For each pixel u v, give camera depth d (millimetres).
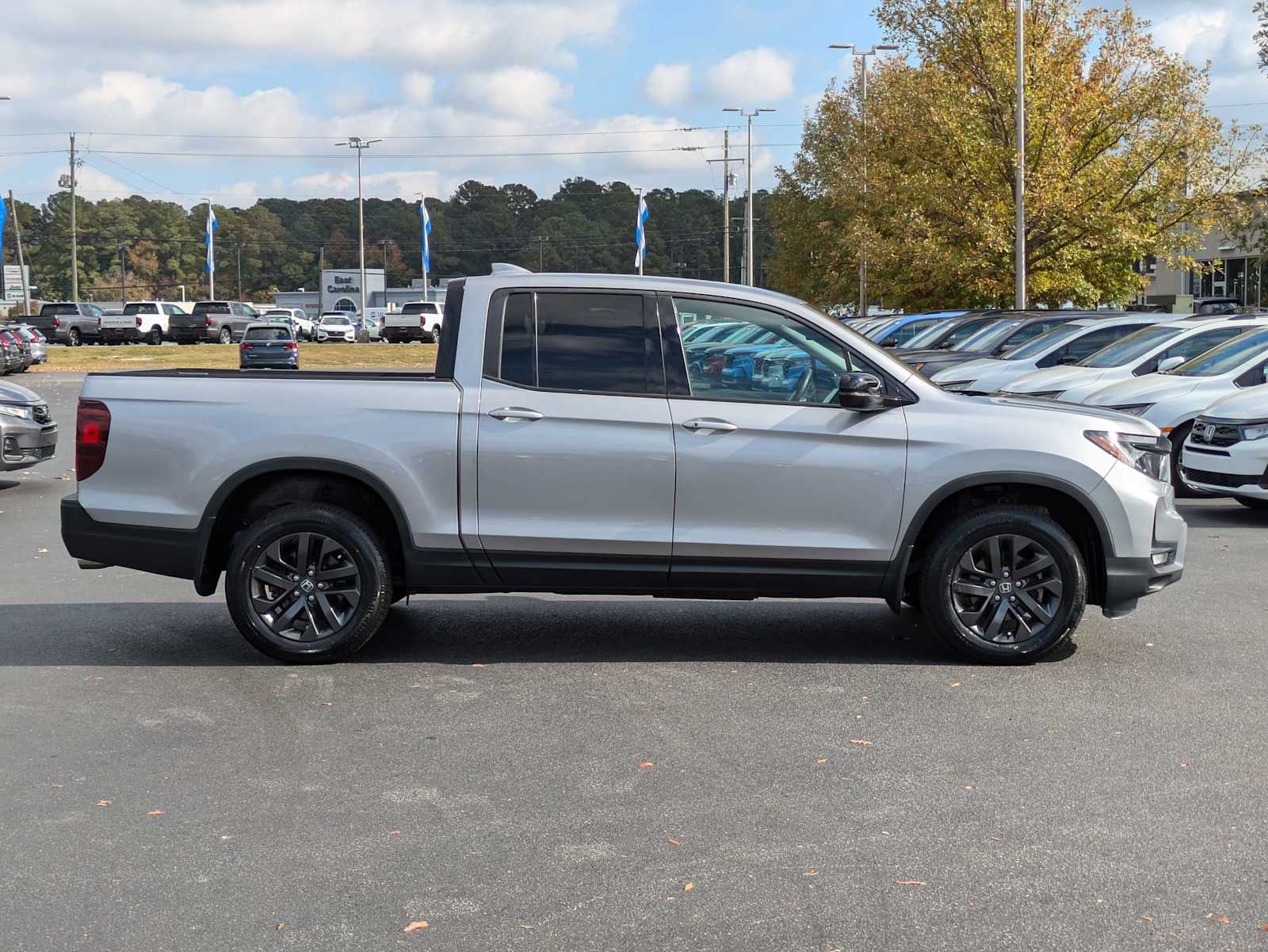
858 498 6652
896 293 38219
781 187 52438
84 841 4430
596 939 3691
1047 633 6754
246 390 6719
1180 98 33406
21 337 41375
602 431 6582
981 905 3908
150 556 6730
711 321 6723
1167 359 14969
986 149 33594
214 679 6535
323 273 97312
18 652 7090
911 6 34594
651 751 5391
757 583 6707
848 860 4250
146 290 146125
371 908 3900
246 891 4027
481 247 144000
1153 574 6828
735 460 6590
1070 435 6727
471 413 6605
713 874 4137
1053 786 4953
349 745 5473
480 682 6477
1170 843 4398
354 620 6738
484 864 4227
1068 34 34094
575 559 6660
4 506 13117
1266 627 7730
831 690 6336
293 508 6699
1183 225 38312
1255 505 12930
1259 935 3715
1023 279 32625
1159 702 6137
